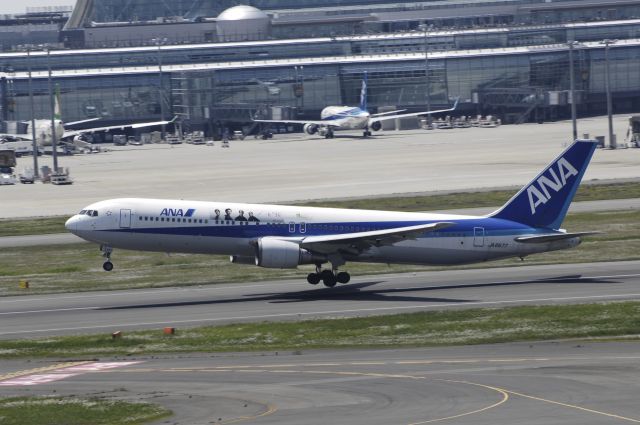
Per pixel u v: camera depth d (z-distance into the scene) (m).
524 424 173.38
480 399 193.50
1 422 190.62
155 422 186.38
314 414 186.00
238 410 192.12
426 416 180.88
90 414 194.50
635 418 175.75
